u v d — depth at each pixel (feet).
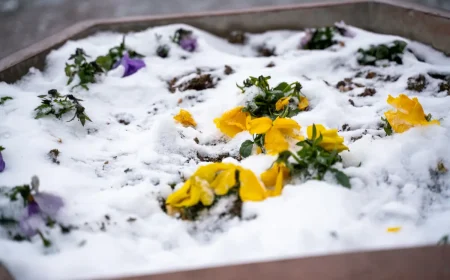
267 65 2.87
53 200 1.89
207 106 2.51
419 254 1.56
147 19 3.28
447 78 2.65
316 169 1.92
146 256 1.73
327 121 2.34
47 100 2.42
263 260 1.57
